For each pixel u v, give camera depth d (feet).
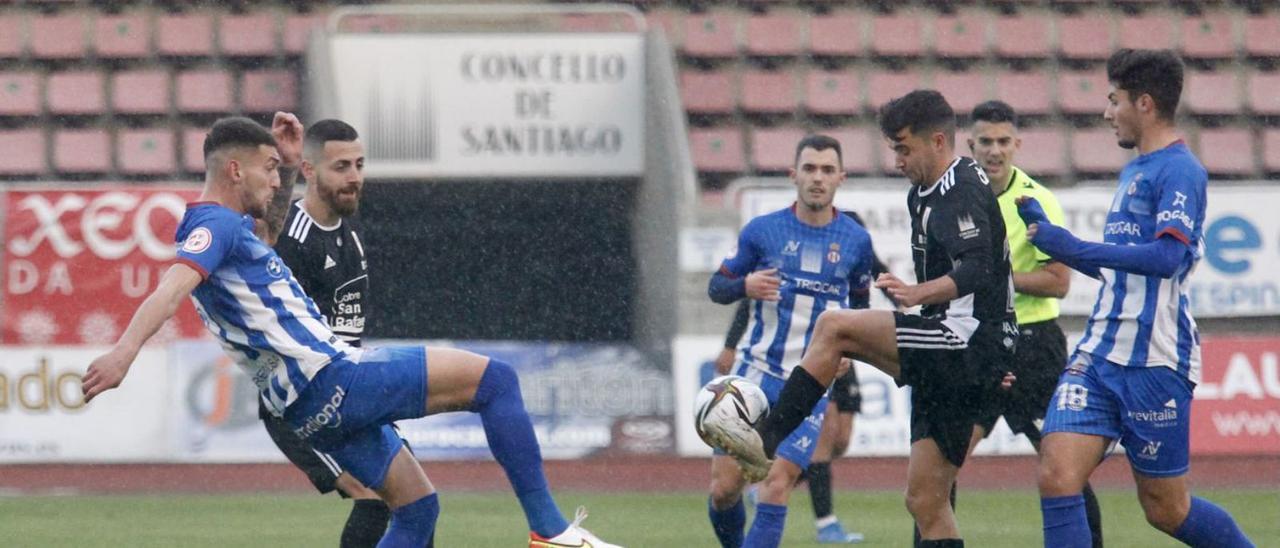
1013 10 206.49
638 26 193.57
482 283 187.01
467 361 59.21
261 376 58.65
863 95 197.16
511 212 187.93
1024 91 198.59
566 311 187.11
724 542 82.58
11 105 188.44
